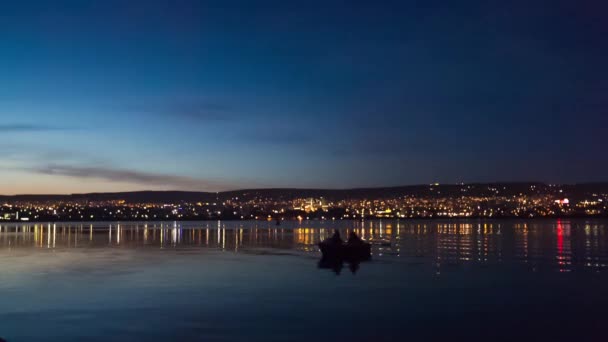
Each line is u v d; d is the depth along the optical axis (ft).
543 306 74.28
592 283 96.22
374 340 56.95
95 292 86.33
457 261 138.82
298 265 128.67
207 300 78.84
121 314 69.10
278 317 67.21
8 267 125.49
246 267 124.57
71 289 89.56
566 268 120.88
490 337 58.08
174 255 163.94
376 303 76.48
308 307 73.41
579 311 71.00
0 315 68.69
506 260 140.97
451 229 472.03
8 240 269.03
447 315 68.54
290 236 335.26
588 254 161.79
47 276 107.24
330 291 87.04
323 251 152.97
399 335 58.85
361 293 85.15
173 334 59.21
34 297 81.76
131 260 145.38
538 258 147.54
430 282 97.50
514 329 61.36
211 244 232.12
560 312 70.33
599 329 61.31
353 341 56.59
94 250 188.85
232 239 287.28
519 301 78.02
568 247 196.13
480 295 83.35
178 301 78.02
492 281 98.94
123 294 84.33
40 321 65.31
